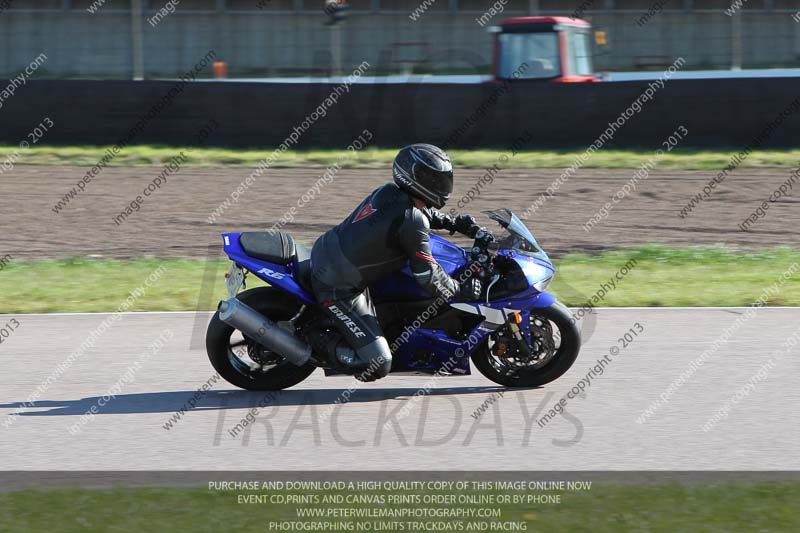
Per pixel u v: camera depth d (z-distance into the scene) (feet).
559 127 215.92
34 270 134.72
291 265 77.51
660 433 68.95
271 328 75.15
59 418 73.36
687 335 97.40
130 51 318.86
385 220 73.20
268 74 325.21
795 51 319.68
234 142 221.66
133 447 66.69
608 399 77.15
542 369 80.12
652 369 85.46
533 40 226.58
